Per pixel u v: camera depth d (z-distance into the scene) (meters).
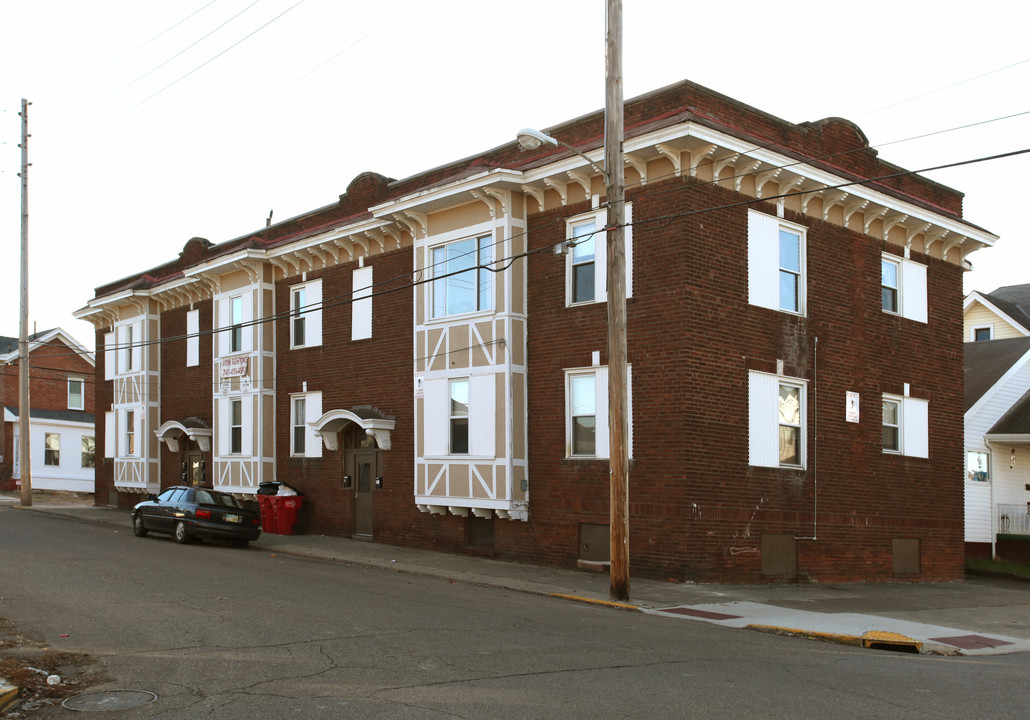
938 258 24.09
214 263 28.94
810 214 20.48
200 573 17.02
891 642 12.59
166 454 33.75
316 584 16.09
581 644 11.21
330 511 25.83
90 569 17.08
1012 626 15.37
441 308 22.06
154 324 34.78
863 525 21.05
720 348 18.19
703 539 17.56
